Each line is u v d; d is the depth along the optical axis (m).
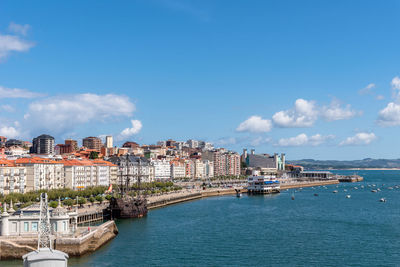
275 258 115.00
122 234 149.38
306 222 181.88
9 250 108.12
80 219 168.62
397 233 153.38
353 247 129.12
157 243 133.00
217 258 114.25
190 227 166.38
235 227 167.00
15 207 182.12
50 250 53.56
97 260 109.69
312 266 107.19
